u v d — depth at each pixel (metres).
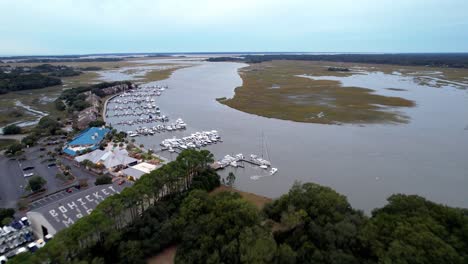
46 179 117.94
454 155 134.12
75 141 155.62
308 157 135.62
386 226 62.59
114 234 71.31
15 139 173.12
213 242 67.25
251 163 130.75
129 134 176.38
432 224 59.38
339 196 79.19
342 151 141.50
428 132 166.12
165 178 90.38
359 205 98.06
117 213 74.50
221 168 127.06
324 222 71.81
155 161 132.25
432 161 128.38
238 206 75.19
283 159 134.12
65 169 125.12
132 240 73.81
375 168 123.31
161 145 157.75
